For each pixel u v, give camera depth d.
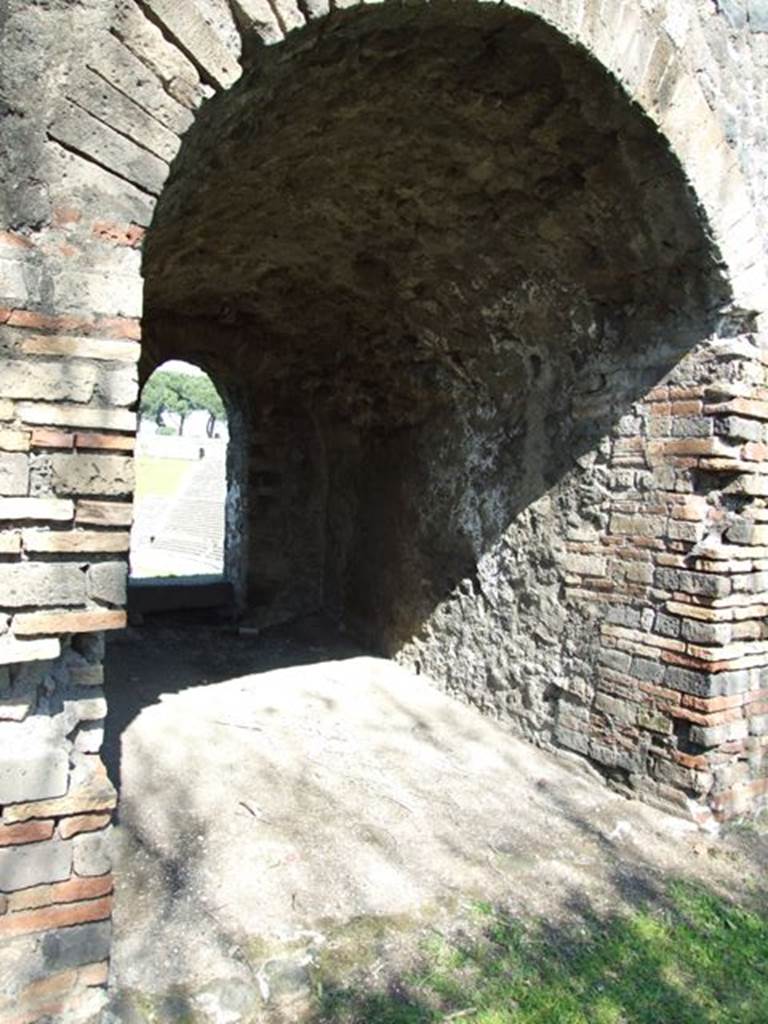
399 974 2.80
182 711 5.12
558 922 3.16
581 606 4.47
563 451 4.61
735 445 3.79
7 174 2.15
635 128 3.39
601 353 4.35
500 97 3.40
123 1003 2.50
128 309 2.31
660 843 3.77
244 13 2.46
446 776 4.39
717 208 3.57
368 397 6.62
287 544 7.74
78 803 2.31
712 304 3.76
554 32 3.00
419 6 2.77
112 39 2.26
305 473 7.79
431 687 5.88
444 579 5.79
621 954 2.99
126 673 5.96
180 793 3.91
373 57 3.08
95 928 2.37
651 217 3.69
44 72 2.18
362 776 4.32
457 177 4.00
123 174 2.30
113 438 2.30
